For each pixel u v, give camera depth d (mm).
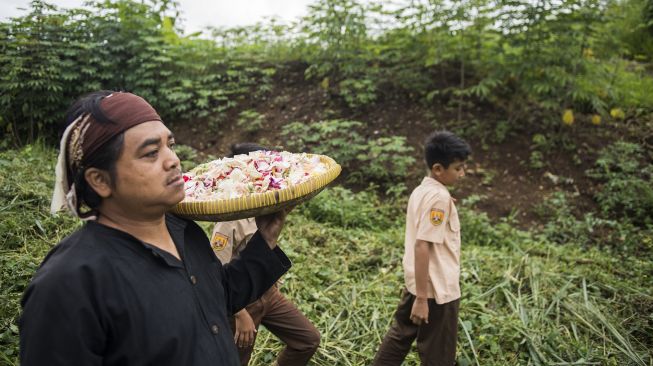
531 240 5379
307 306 3697
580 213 6047
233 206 1427
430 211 2625
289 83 8570
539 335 3547
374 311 3707
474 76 7957
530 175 6625
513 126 7258
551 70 6566
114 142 1163
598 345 3570
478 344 3414
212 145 7734
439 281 2666
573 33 6566
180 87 8023
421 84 7789
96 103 1184
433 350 2729
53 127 7977
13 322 2988
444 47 7551
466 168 6742
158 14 9328
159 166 1210
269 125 7801
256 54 9266
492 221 5984
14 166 5379
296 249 4695
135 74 8164
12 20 7750
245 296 1605
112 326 1134
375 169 6551
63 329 1069
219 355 1287
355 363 3232
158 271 1232
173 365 1183
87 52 8031
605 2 6590
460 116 7414
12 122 7770
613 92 7203
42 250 3797
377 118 7598
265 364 3115
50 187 5055
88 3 8281
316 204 5758
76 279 1097
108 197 1229
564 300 4035
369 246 4996
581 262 4848
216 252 2385
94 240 1176
